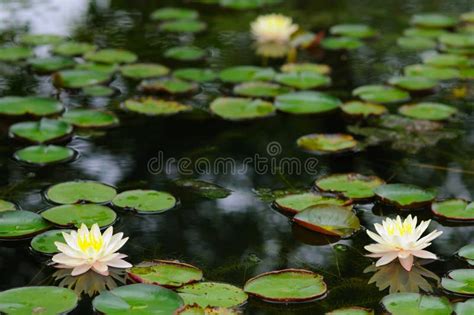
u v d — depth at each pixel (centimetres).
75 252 324
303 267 337
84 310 297
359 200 396
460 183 418
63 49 625
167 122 498
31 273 324
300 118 511
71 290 306
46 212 367
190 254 345
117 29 691
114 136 474
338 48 658
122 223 369
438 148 464
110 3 785
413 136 481
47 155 438
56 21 708
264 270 334
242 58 628
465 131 489
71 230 348
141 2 794
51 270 328
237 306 300
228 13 762
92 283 318
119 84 560
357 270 335
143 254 344
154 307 292
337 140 466
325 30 705
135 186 409
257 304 303
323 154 455
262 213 385
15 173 417
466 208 385
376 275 330
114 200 384
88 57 606
